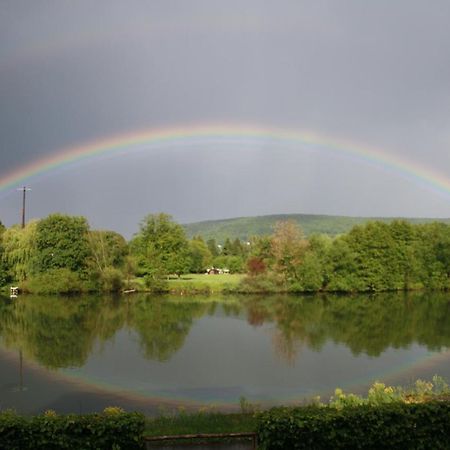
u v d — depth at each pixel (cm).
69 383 3869
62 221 10944
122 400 3391
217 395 3538
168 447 1806
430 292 11456
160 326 6825
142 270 11656
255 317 7675
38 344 5544
